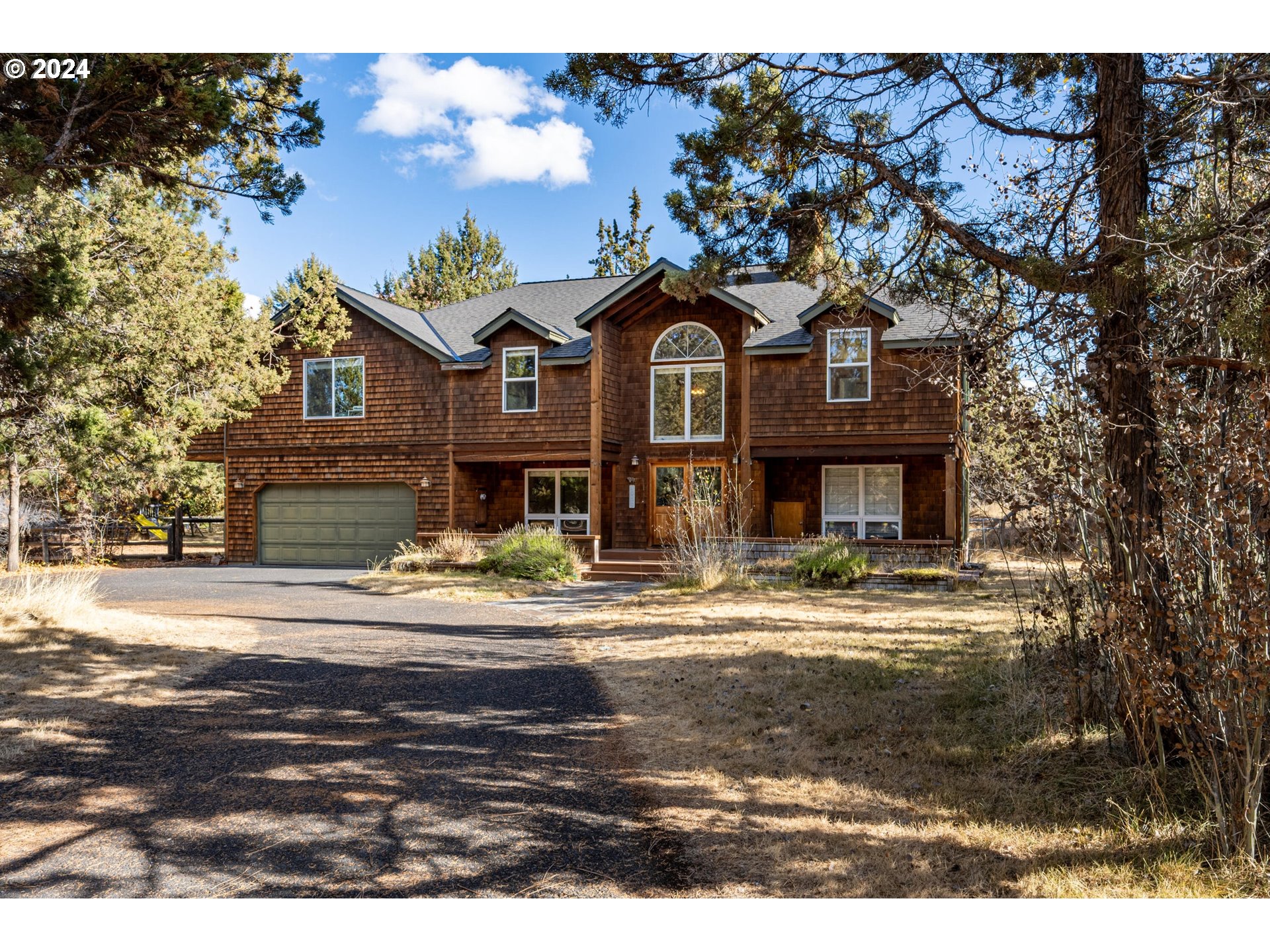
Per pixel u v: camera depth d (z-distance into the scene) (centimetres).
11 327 817
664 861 398
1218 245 446
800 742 568
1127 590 448
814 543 1652
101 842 416
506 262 5178
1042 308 568
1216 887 364
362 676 785
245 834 428
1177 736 478
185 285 2023
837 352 1766
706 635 952
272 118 878
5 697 660
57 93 685
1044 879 374
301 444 2173
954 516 1650
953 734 569
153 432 1998
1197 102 512
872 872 384
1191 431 425
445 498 2041
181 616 1136
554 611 1242
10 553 1975
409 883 376
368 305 2112
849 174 746
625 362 2005
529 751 562
